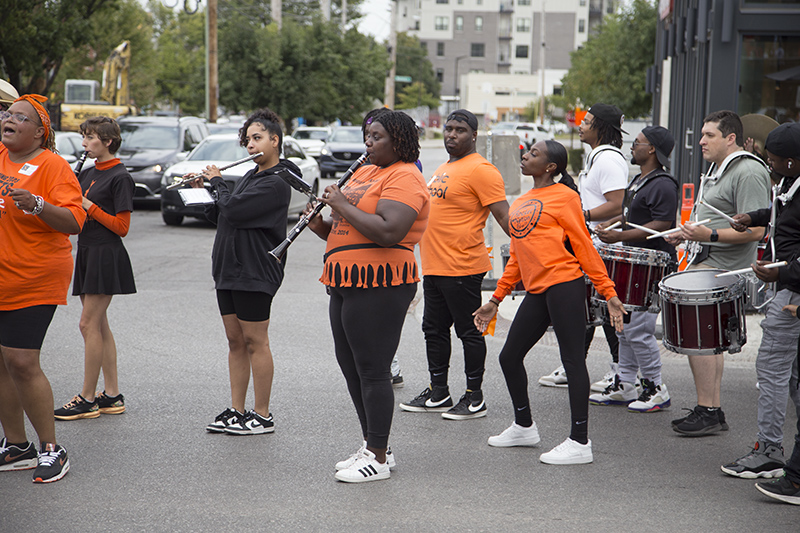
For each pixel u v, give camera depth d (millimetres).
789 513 4168
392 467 4746
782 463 4629
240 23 38312
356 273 4324
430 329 5867
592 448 5156
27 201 4098
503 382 6656
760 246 6328
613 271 5148
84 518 4000
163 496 4289
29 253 4297
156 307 9164
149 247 13531
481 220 5691
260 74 37969
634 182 5910
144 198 18438
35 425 4473
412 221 4246
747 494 4418
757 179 5160
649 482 4578
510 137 9992
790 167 4469
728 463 4844
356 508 4172
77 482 4457
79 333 7863
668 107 19125
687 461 4926
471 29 107688
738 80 12609
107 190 5469
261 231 5125
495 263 12328
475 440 5297
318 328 8391
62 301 4473
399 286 4406
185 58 55562
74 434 5242
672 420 5758
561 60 107375
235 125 24062
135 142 19172
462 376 6832
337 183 4312
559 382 6555
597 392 6340
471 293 5668
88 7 20641
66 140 17922
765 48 12562
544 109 75500
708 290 4684
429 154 45250
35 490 4336
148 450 4977
